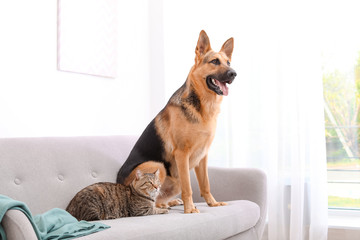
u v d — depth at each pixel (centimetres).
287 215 370
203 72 262
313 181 352
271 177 372
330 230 358
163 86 421
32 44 296
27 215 164
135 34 405
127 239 185
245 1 393
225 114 402
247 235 278
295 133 359
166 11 423
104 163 280
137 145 282
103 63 357
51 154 254
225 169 305
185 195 255
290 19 368
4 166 229
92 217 221
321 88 359
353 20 386
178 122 262
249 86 394
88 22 342
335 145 392
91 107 347
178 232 211
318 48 359
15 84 284
